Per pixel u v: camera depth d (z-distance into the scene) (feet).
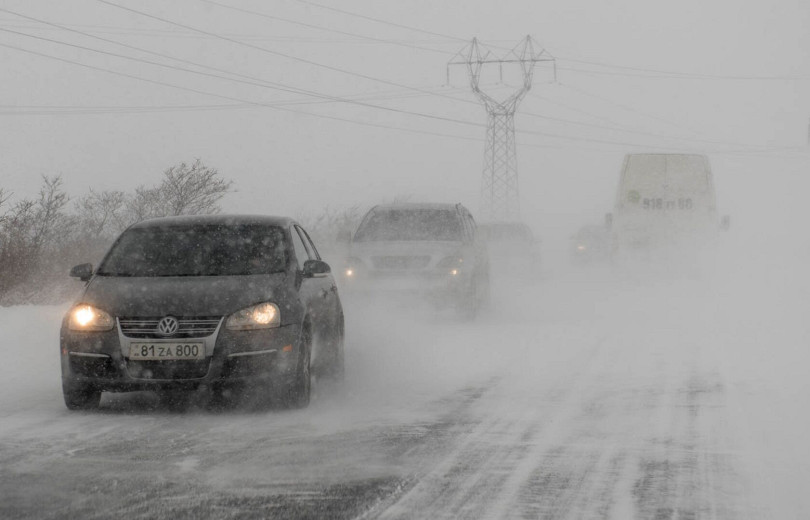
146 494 38.96
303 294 61.05
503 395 63.31
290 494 38.96
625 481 40.98
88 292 58.65
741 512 36.52
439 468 43.37
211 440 49.55
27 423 54.24
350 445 48.24
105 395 63.57
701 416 55.26
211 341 55.42
